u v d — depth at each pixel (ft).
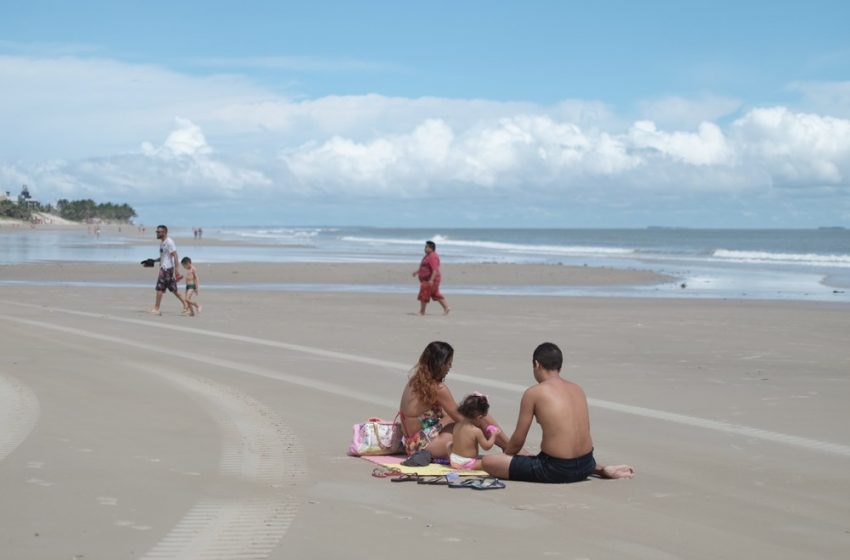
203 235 447.01
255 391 35.47
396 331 58.90
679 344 53.21
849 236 597.52
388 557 16.62
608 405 33.91
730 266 168.76
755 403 34.37
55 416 29.43
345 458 25.34
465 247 294.05
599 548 17.46
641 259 199.72
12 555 16.19
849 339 56.24
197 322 62.75
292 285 109.81
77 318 63.16
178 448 25.50
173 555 16.43
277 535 17.81
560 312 74.79
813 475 23.88
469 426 24.22
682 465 24.98
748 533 18.67
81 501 19.79
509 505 20.72
